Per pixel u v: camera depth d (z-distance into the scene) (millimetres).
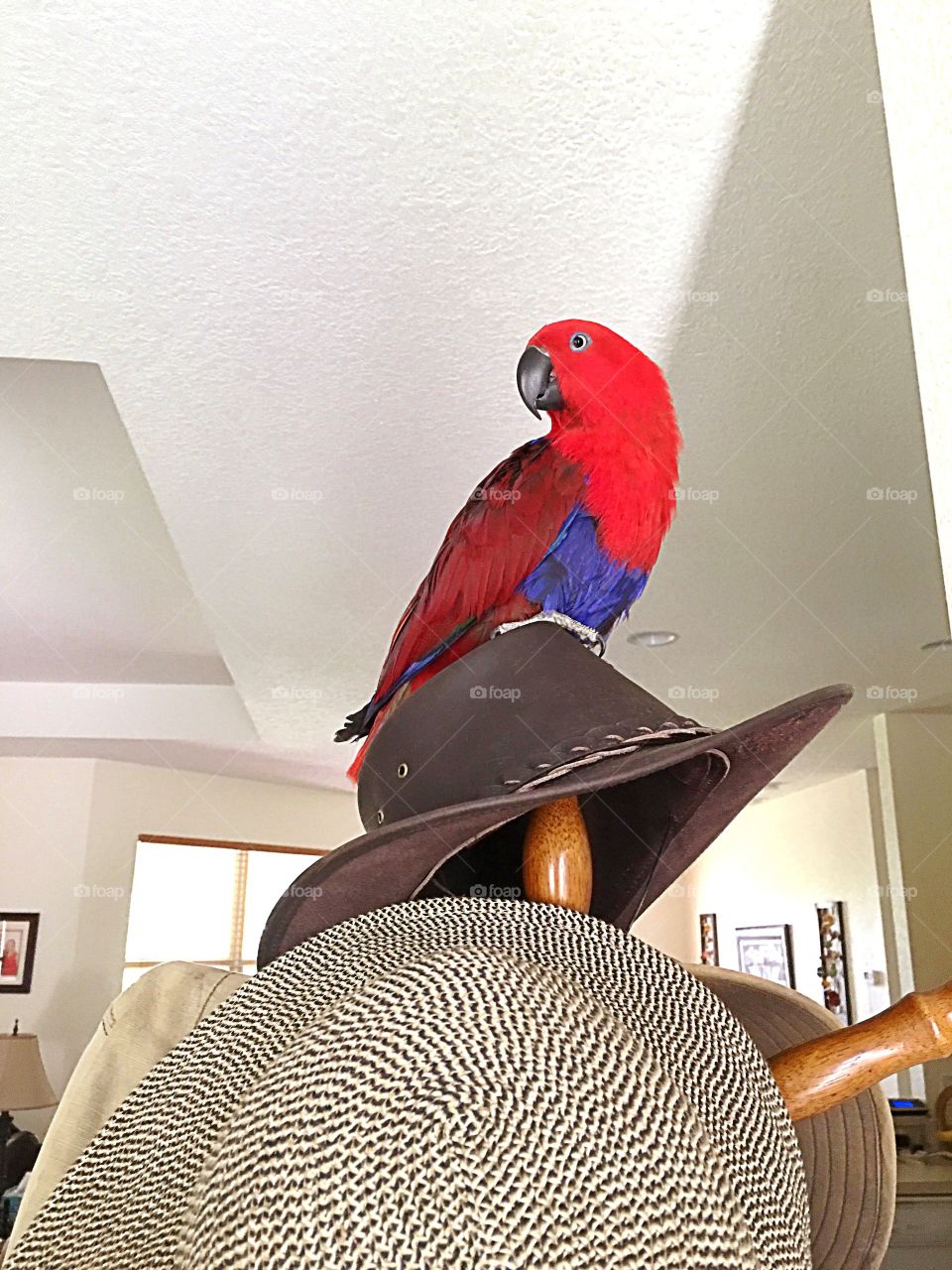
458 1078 306
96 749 4859
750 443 2008
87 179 1259
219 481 2088
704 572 2684
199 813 5500
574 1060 318
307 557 2473
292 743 4594
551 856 478
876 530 2428
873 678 3730
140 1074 597
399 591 2695
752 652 3391
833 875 5246
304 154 1211
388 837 415
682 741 450
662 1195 298
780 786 5547
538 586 897
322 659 3268
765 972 5785
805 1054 421
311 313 1530
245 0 1002
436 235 1362
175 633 3852
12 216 1330
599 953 397
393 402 1787
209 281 1458
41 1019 4824
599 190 1272
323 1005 375
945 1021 418
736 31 1024
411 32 1037
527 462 948
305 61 1077
